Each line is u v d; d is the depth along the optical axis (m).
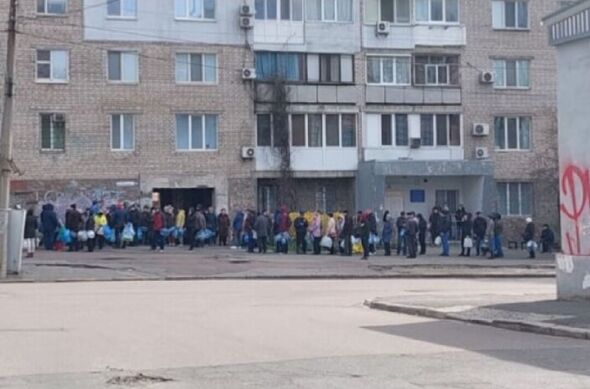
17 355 12.80
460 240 44.31
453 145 49.06
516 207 49.59
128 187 44.25
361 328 16.12
